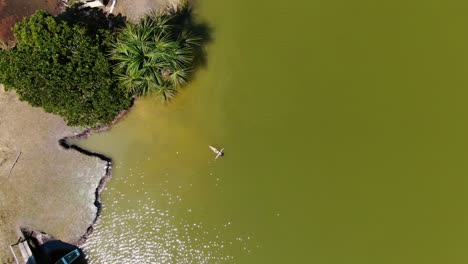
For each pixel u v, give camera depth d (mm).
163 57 11633
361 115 13305
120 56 11539
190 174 13008
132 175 12961
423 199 13016
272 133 13195
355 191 13023
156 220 12906
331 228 12875
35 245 12555
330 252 12789
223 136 13164
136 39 11602
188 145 13109
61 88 11281
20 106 12719
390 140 13227
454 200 13016
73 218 12641
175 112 13141
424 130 13266
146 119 13086
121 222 12867
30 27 11219
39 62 11117
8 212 12555
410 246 12820
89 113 11953
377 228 12891
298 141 13188
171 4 13211
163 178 12984
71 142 12883
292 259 12766
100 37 11922
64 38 11336
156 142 13062
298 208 12953
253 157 13109
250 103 13273
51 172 12688
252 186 13008
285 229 12875
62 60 11352
